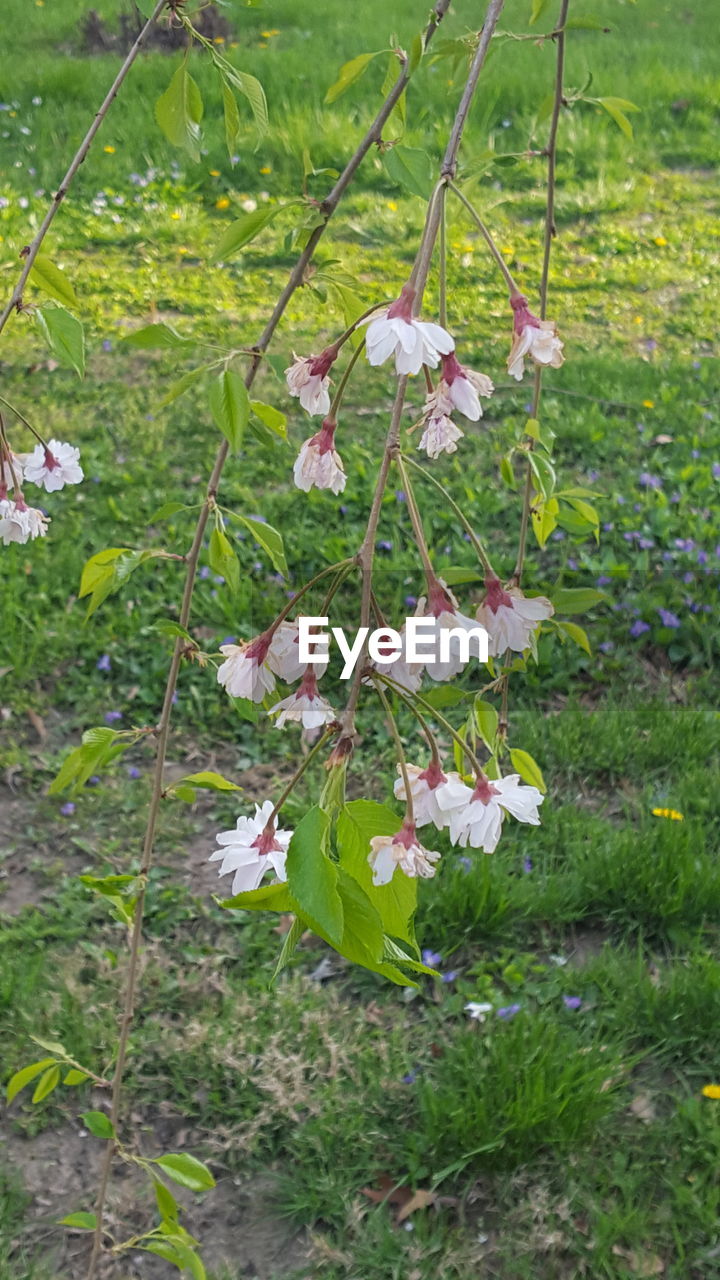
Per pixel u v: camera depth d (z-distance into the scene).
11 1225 2.46
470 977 2.99
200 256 6.84
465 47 1.55
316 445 1.17
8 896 3.23
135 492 4.70
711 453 5.04
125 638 4.07
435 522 4.54
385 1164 2.56
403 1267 2.37
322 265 1.43
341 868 0.93
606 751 3.65
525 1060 2.66
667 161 8.40
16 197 7.41
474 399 1.08
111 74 9.14
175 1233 1.86
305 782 3.59
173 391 1.35
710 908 3.12
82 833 3.43
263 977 2.98
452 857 3.25
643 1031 2.81
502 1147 2.53
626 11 11.34
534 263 6.84
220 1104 2.69
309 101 8.70
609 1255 2.37
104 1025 2.84
